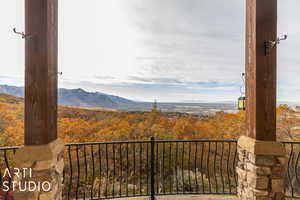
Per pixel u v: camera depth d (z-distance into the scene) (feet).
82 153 20.83
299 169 15.47
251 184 6.30
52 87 5.79
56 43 6.17
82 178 18.10
